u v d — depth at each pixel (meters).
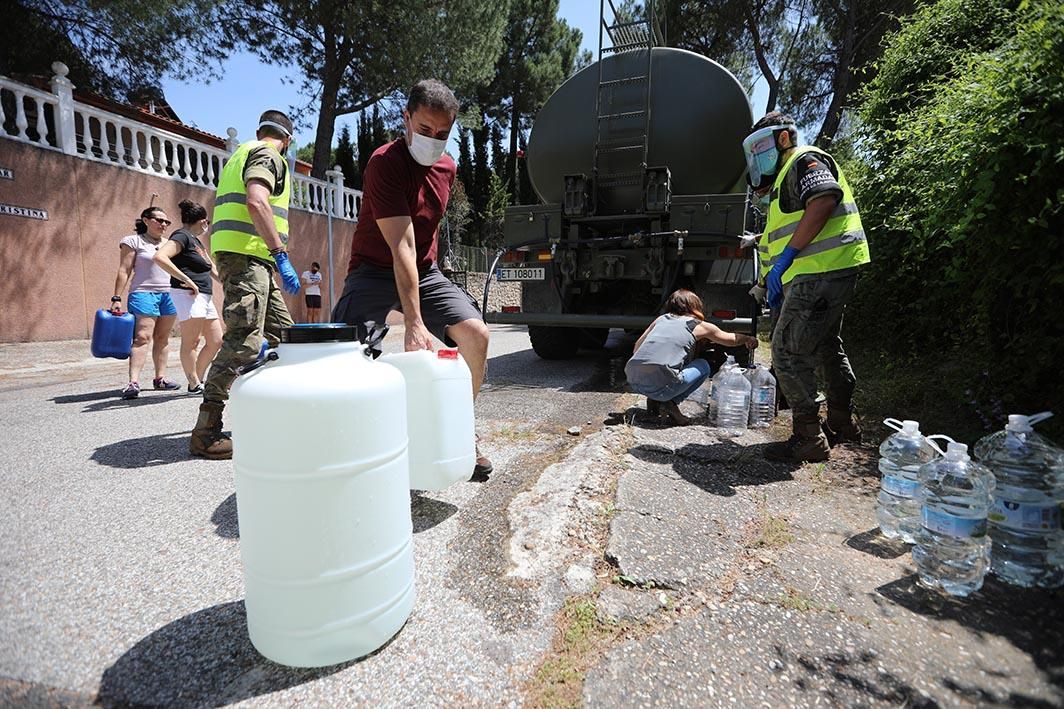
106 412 4.26
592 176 5.54
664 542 2.08
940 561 1.92
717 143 5.28
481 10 14.26
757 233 5.23
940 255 4.10
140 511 2.42
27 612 1.69
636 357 3.69
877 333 5.38
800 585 1.86
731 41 16.72
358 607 1.47
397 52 13.49
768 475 2.83
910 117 4.65
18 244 7.79
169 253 4.51
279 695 1.38
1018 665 1.51
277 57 14.55
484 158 29.88
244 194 3.06
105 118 8.80
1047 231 2.76
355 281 2.68
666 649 1.55
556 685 1.42
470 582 1.86
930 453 2.25
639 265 5.34
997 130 2.75
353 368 1.49
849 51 15.02
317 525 1.40
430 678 1.44
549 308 5.65
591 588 1.82
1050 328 3.06
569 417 4.03
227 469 2.96
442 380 2.26
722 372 3.83
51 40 12.24
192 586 1.84
